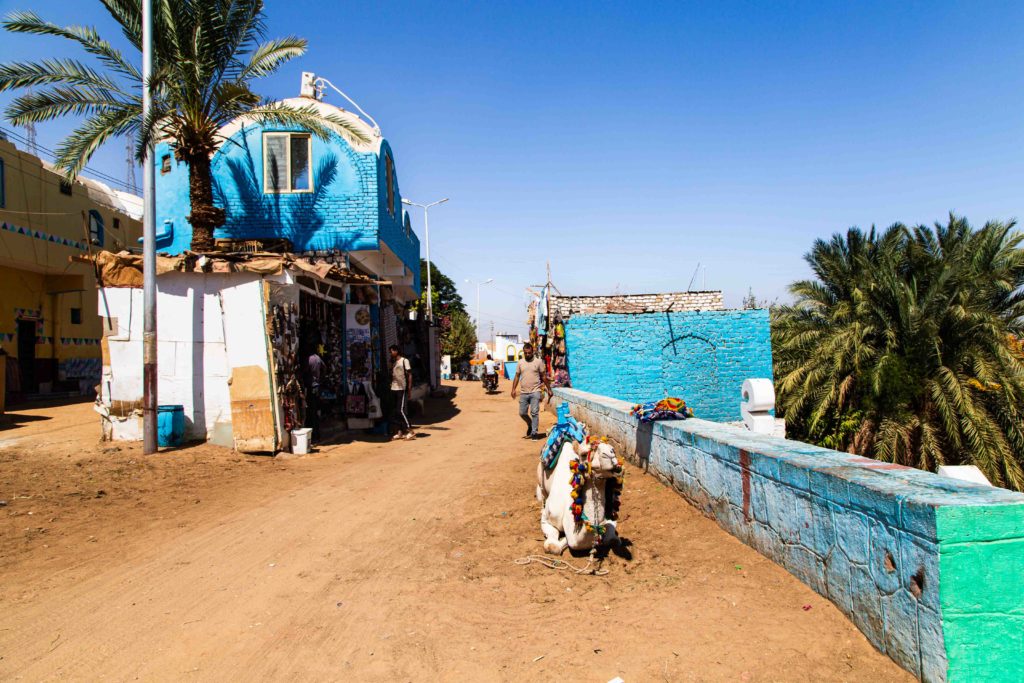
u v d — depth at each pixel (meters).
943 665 3.02
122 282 11.12
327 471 9.63
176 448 10.46
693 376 20.67
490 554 5.71
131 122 11.95
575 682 3.52
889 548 3.44
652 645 3.86
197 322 10.79
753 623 3.98
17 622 4.39
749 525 5.15
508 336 71.25
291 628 4.31
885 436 16.16
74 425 13.13
